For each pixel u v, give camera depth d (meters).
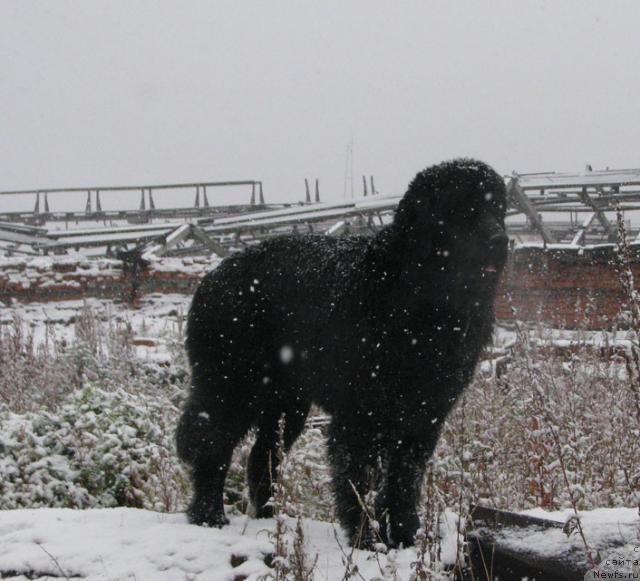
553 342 9.59
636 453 6.07
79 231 25.33
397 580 3.43
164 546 4.25
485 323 4.62
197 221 22.69
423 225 4.38
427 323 4.39
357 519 4.47
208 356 5.18
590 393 6.90
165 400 7.21
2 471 5.77
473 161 4.66
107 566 4.09
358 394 4.54
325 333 4.77
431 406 4.53
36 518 4.82
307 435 6.69
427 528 3.53
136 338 12.24
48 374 8.90
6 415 6.70
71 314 17.09
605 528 3.67
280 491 4.02
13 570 4.16
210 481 5.12
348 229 21.12
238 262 5.35
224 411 5.12
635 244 15.54
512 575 3.78
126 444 6.13
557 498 5.67
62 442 6.06
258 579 3.54
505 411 6.61
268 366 5.20
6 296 17.41
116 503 5.88
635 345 3.50
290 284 5.02
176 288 19.00
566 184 21.69
